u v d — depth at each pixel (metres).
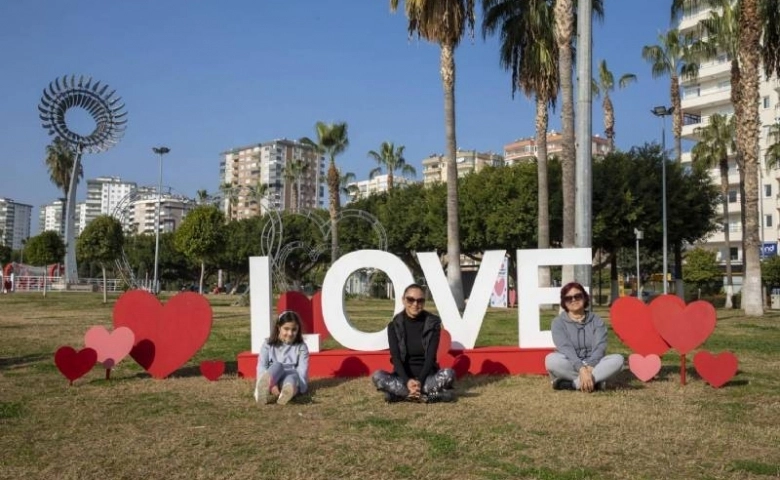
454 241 19.59
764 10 20.25
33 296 38.56
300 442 4.52
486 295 7.85
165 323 7.45
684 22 51.56
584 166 9.88
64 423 5.13
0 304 27.42
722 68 53.97
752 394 6.34
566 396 6.21
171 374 7.67
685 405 5.79
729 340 11.82
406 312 6.14
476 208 32.12
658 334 7.27
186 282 78.12
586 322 6.64
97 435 4.75
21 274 58.88
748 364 8.52
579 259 7.88
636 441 4.55
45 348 10.55
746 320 17.69
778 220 47.03
